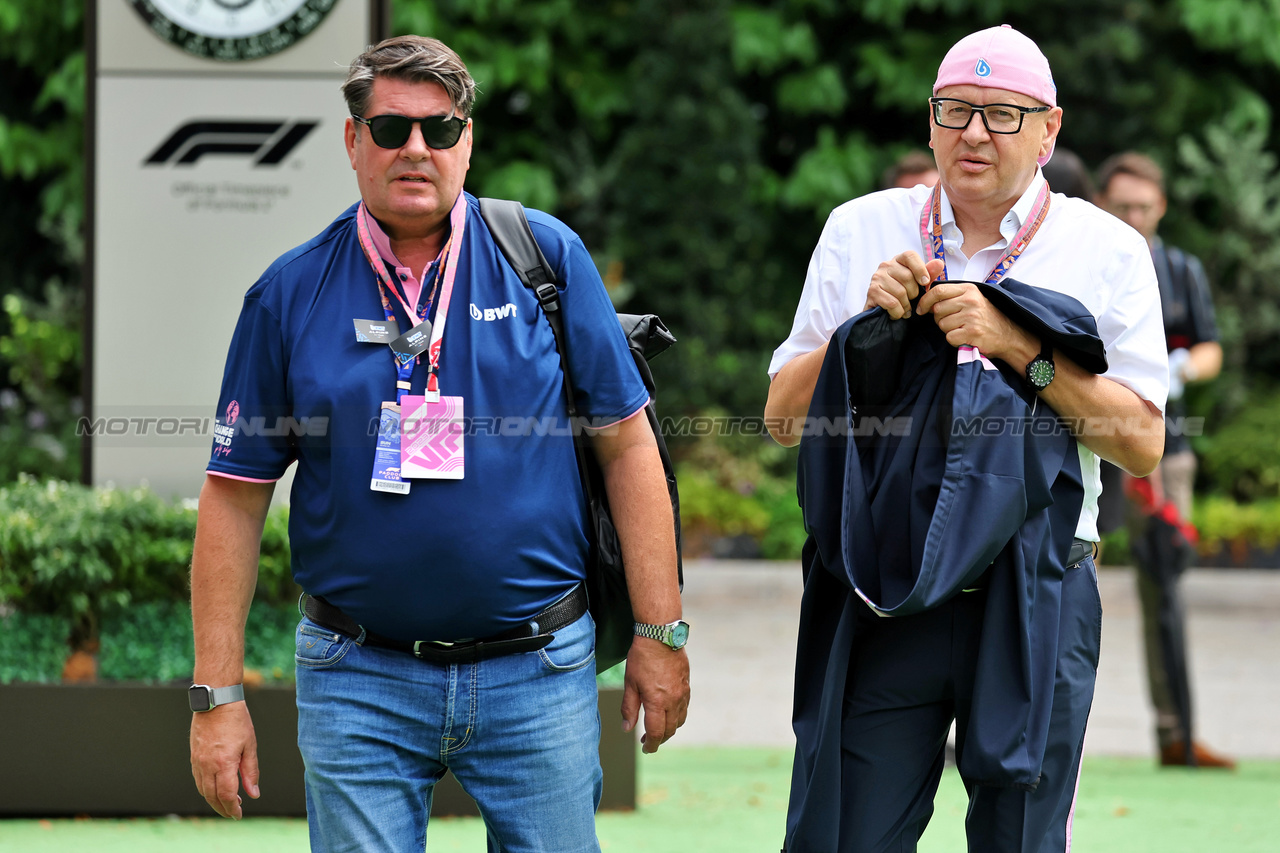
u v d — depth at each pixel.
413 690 6.94
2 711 12.52
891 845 7.50
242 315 7.15
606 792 13.24
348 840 6.94
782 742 17.36
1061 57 39.34
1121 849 12.12
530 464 6.91
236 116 15.67
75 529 12.55
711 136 37.91
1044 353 7.24
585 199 38.94
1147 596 16.12
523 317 6.98
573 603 7.21
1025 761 7.01
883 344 7.41
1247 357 41.41
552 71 40.59
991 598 7.17
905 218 7.81
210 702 7.14
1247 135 41.22
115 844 11.65
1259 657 23.69
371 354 6.88
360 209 7.21
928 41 40.97
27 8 37.38
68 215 37.34
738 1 41.53
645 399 7.36
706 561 33.09
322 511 6.91
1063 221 7.65
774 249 42.53
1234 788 14.79
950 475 7.09
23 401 37.09
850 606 7.27
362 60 6.86
